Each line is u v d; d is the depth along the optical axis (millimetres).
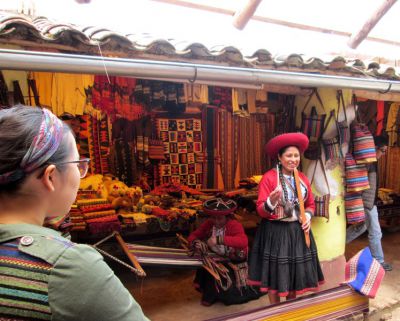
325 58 2984
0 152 761
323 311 2674
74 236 3850
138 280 4121
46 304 722
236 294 3521
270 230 2861
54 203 861
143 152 5172
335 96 3363
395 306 3623
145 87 4145
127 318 786
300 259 2820
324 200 3342
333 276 3604
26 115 802
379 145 4199
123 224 4109
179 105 5230
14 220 805
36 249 752
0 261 743
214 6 4473
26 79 2670
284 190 2832
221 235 3541
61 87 2918
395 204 6137
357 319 2949
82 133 4789
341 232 3625
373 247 4332
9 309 722
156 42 2135
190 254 3529
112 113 4055
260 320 2459
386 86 2740
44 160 794
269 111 5090
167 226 4355
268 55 2611
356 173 3496
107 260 4086
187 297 3723
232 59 2486
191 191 5477
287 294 2781
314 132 3389
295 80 2281
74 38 1926
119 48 2100
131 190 4551
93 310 736
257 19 4895
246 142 5969
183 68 1896
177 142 5551
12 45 1853
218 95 5258
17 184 790
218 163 5820
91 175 4617
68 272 737
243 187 5898
